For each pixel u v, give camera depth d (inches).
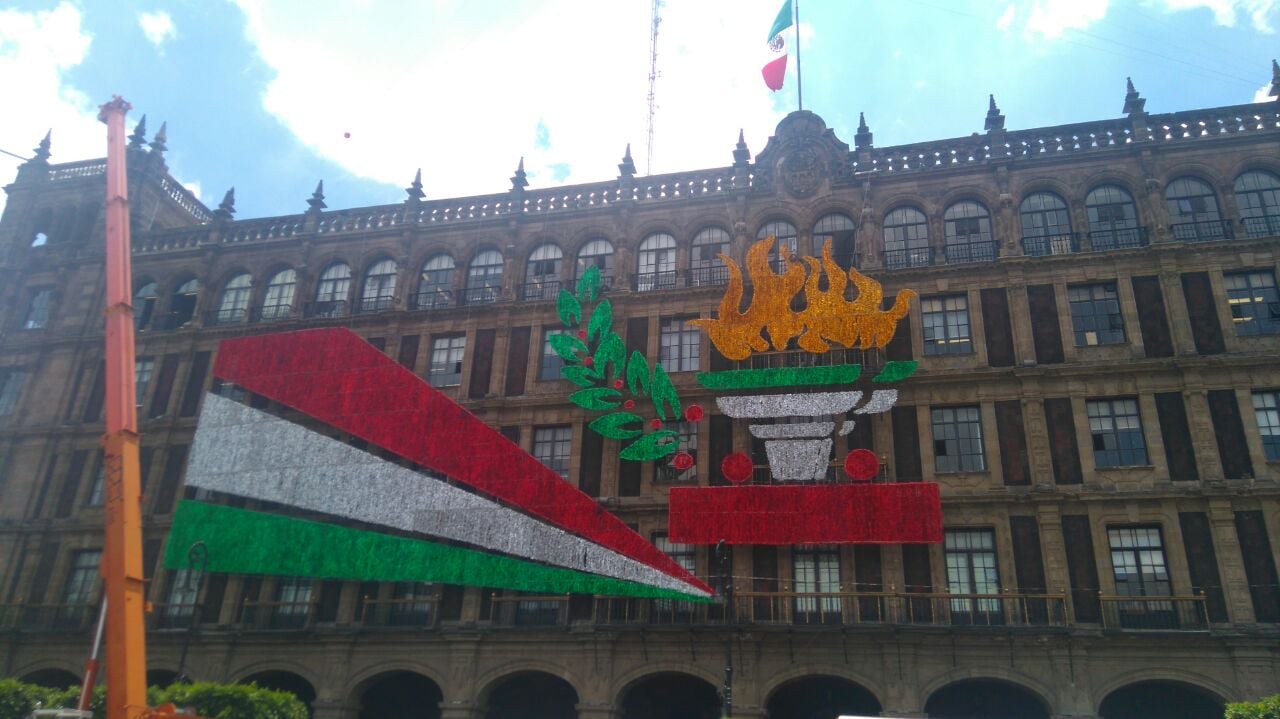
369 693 1473.9
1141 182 1398.9
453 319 1603.1
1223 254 1317.7
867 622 1224.8
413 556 1357.0
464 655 1337.4
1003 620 1210.0
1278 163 1364.4
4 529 1611.7
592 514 1359.5
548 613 1352.1
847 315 1375.5
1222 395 1249.4
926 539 1228.5
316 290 1726.1
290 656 1396.4
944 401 1338.6
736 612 1277.1
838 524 1261.1
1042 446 1273.4
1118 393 1285.7
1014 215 1422.2
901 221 1485.0
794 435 1337.4
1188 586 1170.6
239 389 1503.4
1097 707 1136.8
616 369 1462.8
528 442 1471.5
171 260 1819.6
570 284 1582.2
